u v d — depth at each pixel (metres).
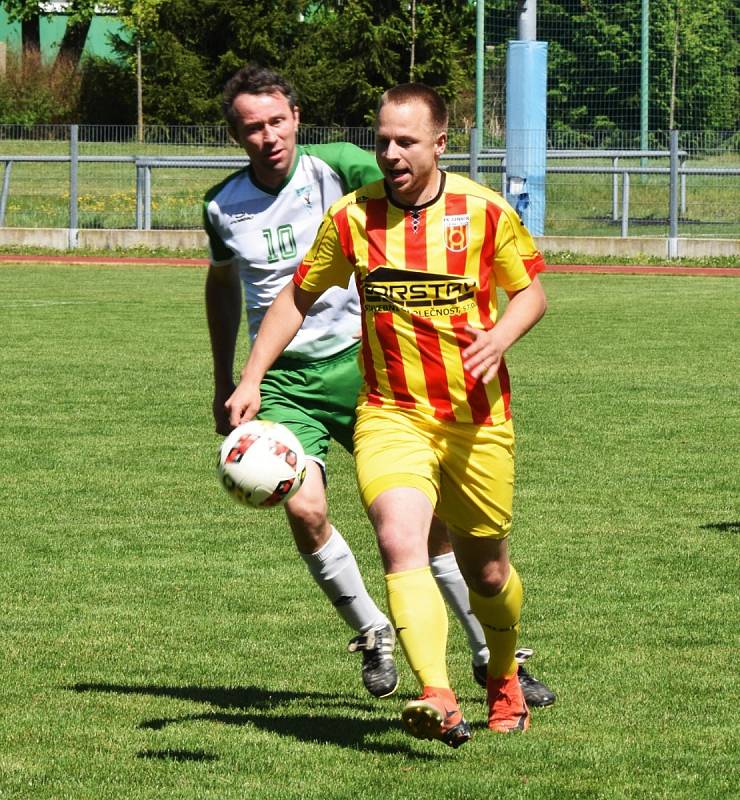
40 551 23.89
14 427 35.62
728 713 15.80
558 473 30.34
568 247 91.69
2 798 13.09
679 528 25.56
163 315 61.47
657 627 19.50
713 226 93.44
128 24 150.38
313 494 16.41
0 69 156.12
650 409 38.62
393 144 13.69
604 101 147.12
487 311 14.27
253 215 17.45
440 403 14.14
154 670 17.62
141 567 22.91
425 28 158.12
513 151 91.06
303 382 17.48
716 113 149.00
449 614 20.47
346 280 14.76
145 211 97.69
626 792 13.20
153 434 34.81
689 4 148.38
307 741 14.84
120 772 13.79
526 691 16.11
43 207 100.69
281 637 19.17
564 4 147.00
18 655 18.17
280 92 17.06
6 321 58.84
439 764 14.02
